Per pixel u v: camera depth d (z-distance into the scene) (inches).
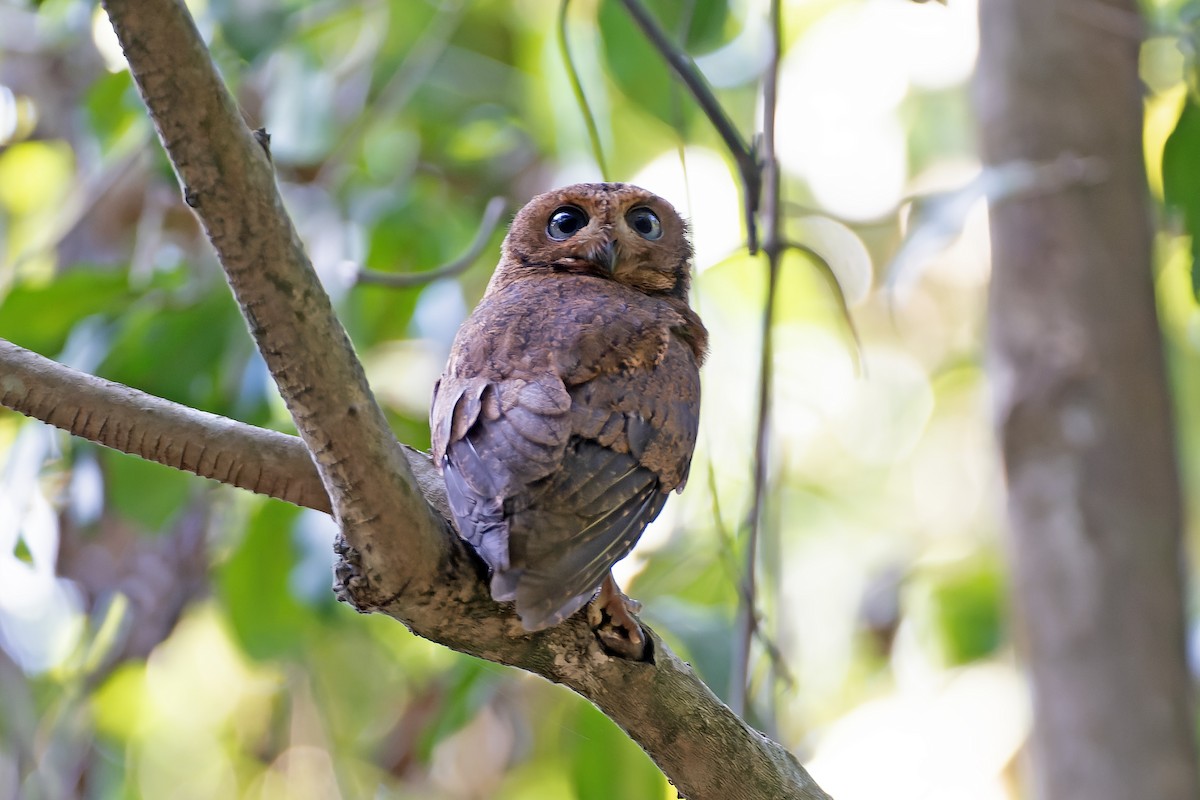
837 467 818.8
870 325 859.4
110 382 255.8
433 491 281.7
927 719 705.0
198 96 190.9
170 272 462.9
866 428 832.3
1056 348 482.0
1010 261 491.2
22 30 605.9
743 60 555.8
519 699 558.3
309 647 522.3
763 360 361.7
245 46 459.5
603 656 263.6
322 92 518.9
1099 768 469.7
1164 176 428.5
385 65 584.1
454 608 251.3
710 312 564.7
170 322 430.9
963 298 858.1
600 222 371.6
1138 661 471.5
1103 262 483.2
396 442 235.0
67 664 547.8
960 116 793.6
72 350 436.8
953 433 845.2
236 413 429.1
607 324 295.4
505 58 655.8
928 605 660.1
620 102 563.5
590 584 249.3
